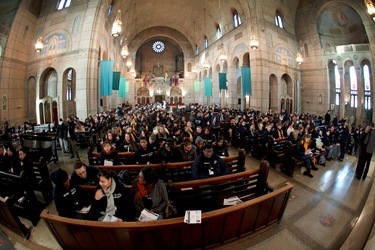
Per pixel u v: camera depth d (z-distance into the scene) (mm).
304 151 6352
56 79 16672
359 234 1901
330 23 19172
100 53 15578
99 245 2785
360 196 4703
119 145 6648
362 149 5750
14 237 3463
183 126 9195
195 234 2879
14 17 15023
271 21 18672
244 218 3141
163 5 27203
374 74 14805
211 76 27547
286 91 21047
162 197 3174
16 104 15594
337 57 18625
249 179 4035
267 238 3375
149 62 42188
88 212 3166
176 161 5199
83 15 14500
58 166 7113
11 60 15148
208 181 3645
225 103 24609
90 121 10883
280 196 3420
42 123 15703
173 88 38281
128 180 3832
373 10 10359
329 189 5219
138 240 2689
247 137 9031
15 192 4102
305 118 12383
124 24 23969
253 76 18016
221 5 21703
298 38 21422
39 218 4008
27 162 4484
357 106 17922
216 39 25781
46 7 16609
